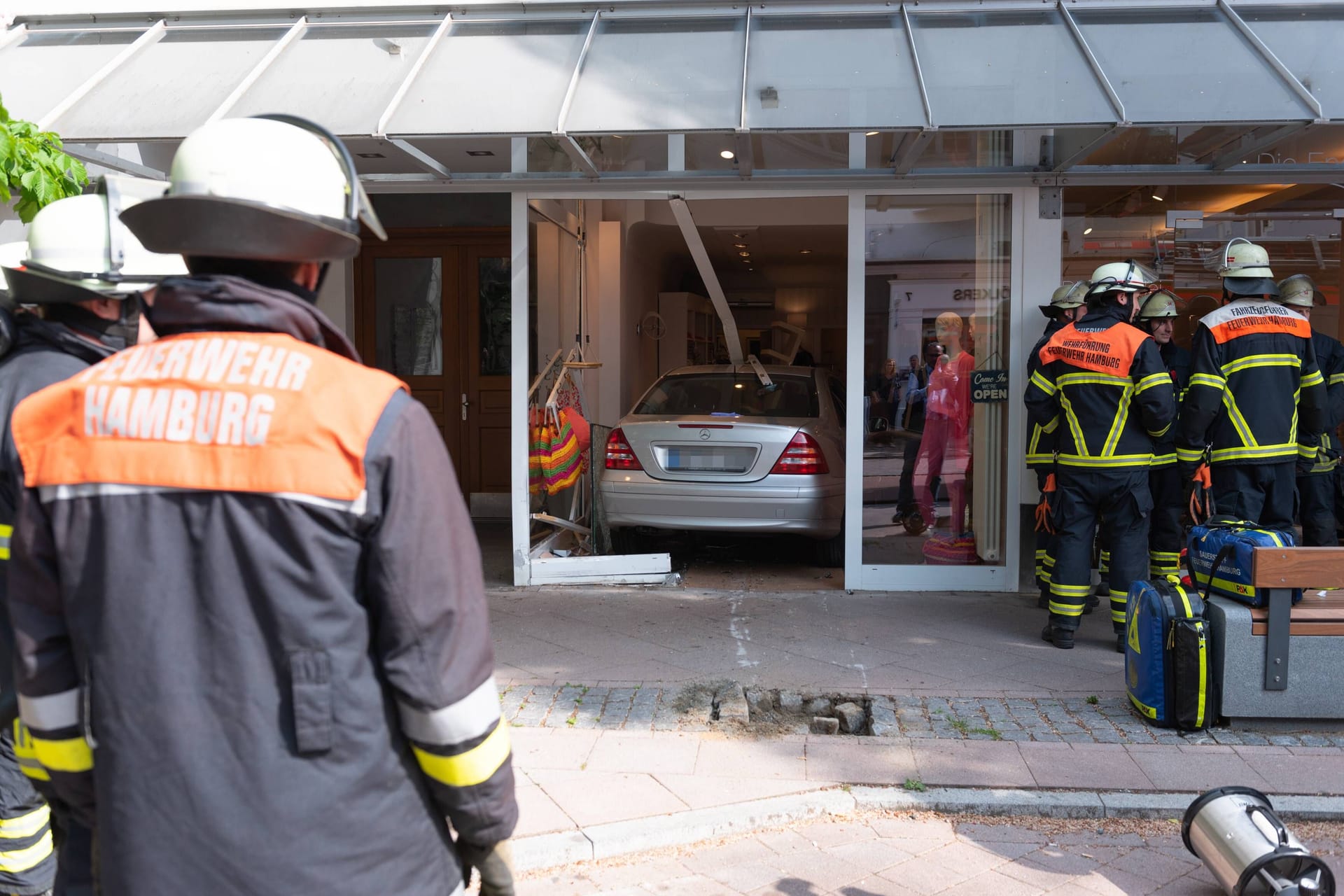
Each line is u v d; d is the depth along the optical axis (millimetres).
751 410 8133
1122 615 5770
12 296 2545
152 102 5957
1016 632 6199
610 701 4996
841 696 5090
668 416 7773
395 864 1535
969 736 4562
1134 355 5625
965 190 7008
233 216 1521
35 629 1553
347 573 1485
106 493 1468
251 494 1443
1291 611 4547
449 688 1516
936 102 5676
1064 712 4875
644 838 3646
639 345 11586
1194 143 6336
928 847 3691
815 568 8266
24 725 1632
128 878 1452
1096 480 5730
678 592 7297
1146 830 3820
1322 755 4348
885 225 7102
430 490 1524
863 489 7195
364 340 10508
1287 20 6188
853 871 3521
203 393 1492
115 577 1457
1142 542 5805
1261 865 3129
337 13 6836
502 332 10406
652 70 6086
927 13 6500
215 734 1447
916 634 6148
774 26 6504
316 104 5887
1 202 4848
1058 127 5465
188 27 6723
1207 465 5770
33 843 2748
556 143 6340
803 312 18500
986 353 7129
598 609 6781
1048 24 6309
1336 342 6961
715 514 7418
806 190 7074
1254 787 4027
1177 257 7574
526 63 6215
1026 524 7164
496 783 1591
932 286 7105
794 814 3875
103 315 2439
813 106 5691
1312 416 6164
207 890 1438
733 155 6637
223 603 1446
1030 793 4000
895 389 7156
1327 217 7574
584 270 9383
